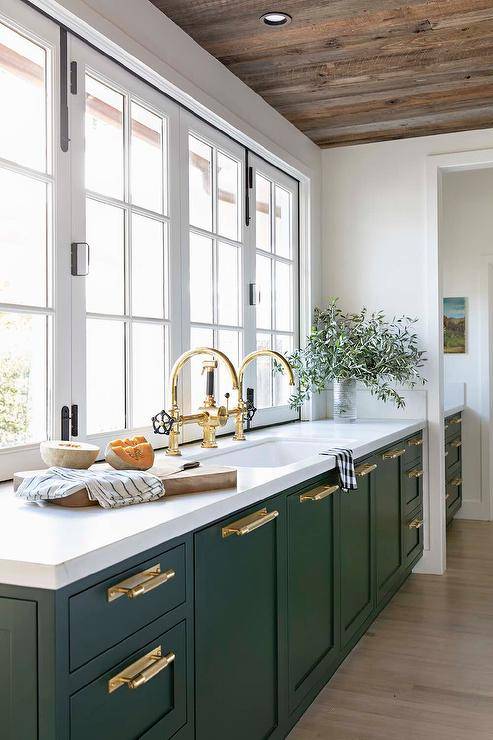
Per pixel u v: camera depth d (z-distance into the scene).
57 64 2.14
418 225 4.10
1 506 1.62
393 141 4.16
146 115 2.66
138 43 2.43
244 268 3.44
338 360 3.81
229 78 3.14
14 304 1.99
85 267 2.22
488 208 5.52
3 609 1.19
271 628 2.03
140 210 2.58
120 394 2.51
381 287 4.18
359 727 2.35
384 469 3.25
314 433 3.34
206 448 2.73
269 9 2.61
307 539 2.31
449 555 4.47
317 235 4.24
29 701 1.18
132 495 1.64
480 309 5.52
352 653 2.96
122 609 1.34
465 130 4.02
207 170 3.13
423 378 4.08
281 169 3.86
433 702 2.52
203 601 1.65
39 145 2.10
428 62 3.12
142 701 1.40
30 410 2.07
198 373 3.02
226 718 1.76
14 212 2.01
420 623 3.29
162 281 2.76
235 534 1.81
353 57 3.06
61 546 1.26
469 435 5.55
